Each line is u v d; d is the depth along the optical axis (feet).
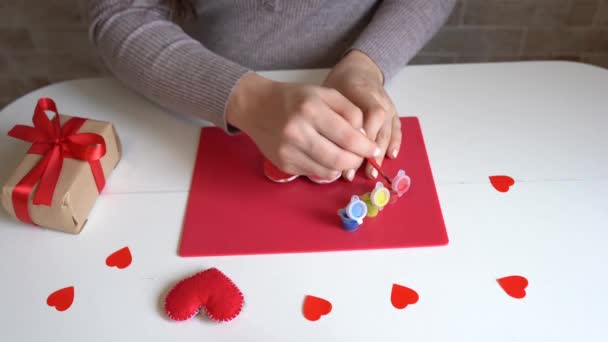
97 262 2.22
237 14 3.08
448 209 2.35
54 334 2.03
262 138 2.42
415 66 3.05
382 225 2.30
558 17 4.89
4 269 2.21
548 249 2.19
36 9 4.93
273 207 2.39
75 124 2.50
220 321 2.04
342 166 2.30
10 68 5.45
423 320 2.02
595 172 2.47
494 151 2.58
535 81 2.94
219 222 2.34
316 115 2.25
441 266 2.16
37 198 2.21
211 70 2.59
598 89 2.88
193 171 2.55
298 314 2.05
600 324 1.99
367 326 2.01
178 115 2.83
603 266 2.14
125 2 2.89
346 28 3.18
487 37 5.07
